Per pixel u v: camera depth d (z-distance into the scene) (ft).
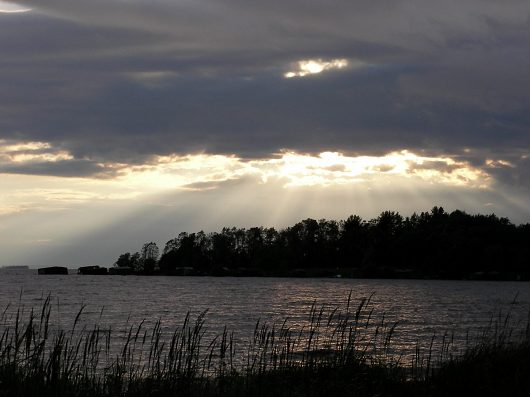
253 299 302.86
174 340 45.75
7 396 37.83
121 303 251.60
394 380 47.83
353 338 52.90
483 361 49.03
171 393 42.22
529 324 62.03
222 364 52.34
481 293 397.39
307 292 396.98
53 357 40.60
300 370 49.21
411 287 503.61
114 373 45.44
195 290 424.05
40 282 572.10
